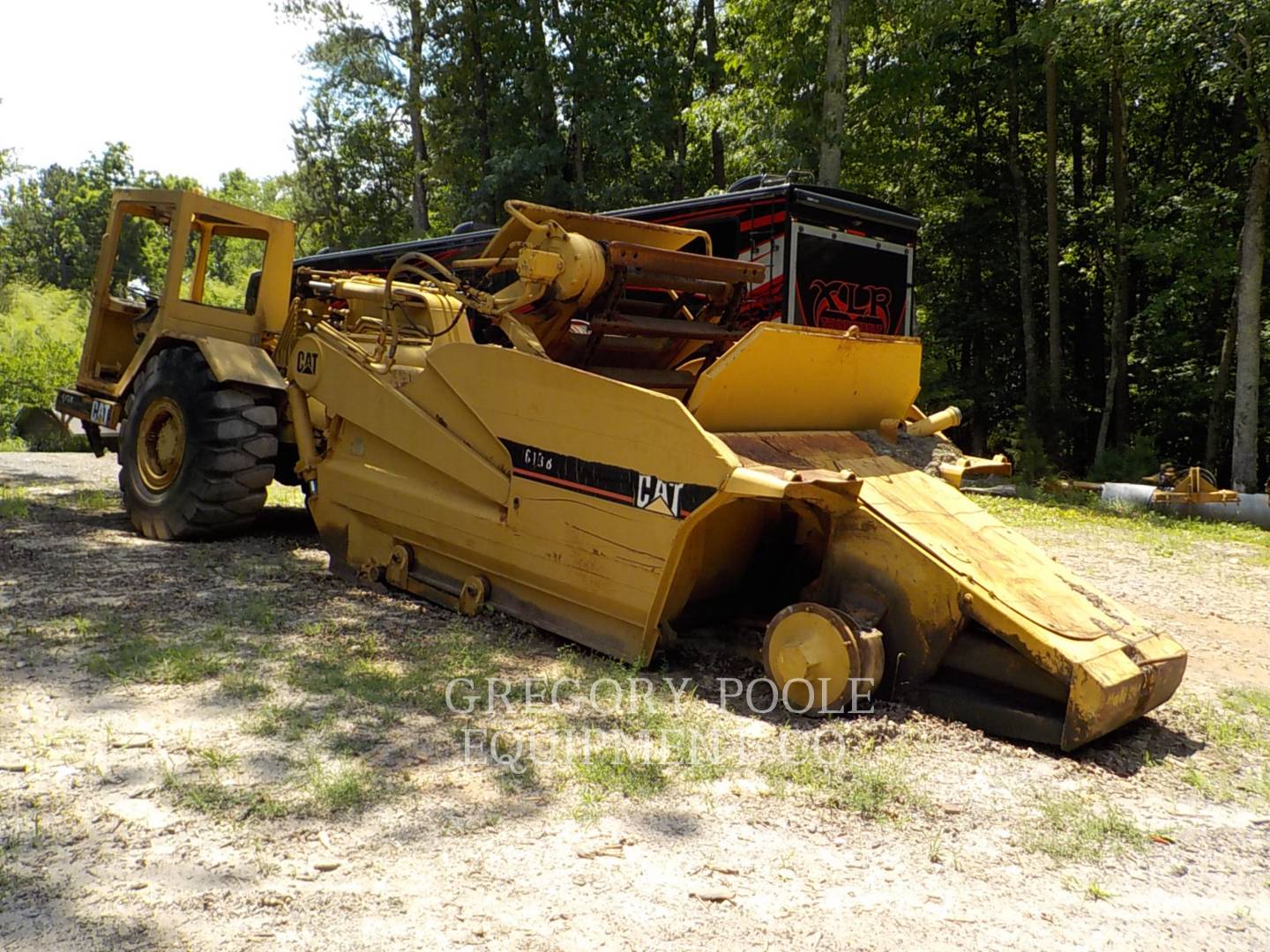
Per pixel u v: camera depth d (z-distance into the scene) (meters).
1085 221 25.28
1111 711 3.93
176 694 4.09
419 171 28.83
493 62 26.31
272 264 7.24
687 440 4.35
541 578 5.01
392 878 2.80
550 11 25.66
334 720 3.89
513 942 2.53
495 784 3.42
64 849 2.85
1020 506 13.86
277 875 2.78
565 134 26.36
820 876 2.96
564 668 4.61
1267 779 3.94
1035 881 3.02
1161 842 3.34
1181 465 25.41
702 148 28.81
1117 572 8.95
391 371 5.83
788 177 10.53
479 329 7.02
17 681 4.11
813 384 5.09
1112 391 22.28
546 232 5.10
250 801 3.18
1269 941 2.76
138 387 7.34
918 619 4.31
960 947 2.63
